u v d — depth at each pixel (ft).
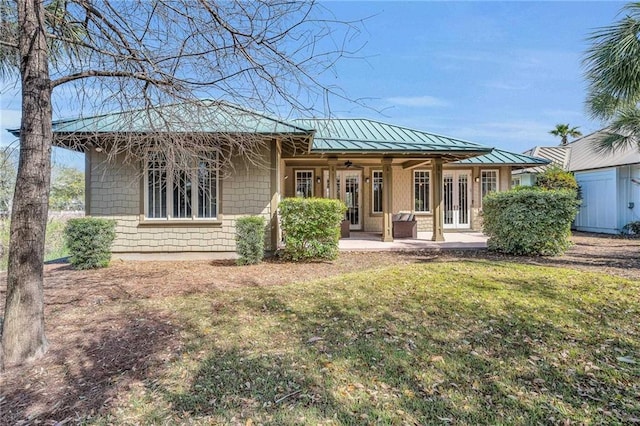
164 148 17.65
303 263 29.55
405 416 8.72
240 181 32.32
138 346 12.84
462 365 11.21
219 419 8.71
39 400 9.71
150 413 9.00
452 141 41.65
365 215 53.31
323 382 10.31
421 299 17.76
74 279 23.62
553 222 30.83
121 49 14.64
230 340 13.25
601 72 26.32
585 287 19.57
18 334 11.79
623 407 8.96
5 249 25.38
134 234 31.96
